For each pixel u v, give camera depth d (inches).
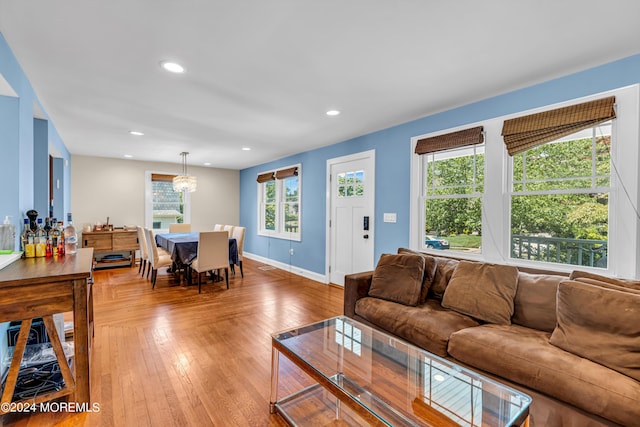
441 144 121.0
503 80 94.0
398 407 61.1
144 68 86.5
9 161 80.8
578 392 53.1
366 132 154.6
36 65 83.9
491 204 108.6
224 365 87.0
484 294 84.4
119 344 99.1
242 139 170.6
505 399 56.9
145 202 248.7
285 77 92.4
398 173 140.9
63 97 107.3
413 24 66.5
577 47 75.4
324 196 188.5
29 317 62.0
